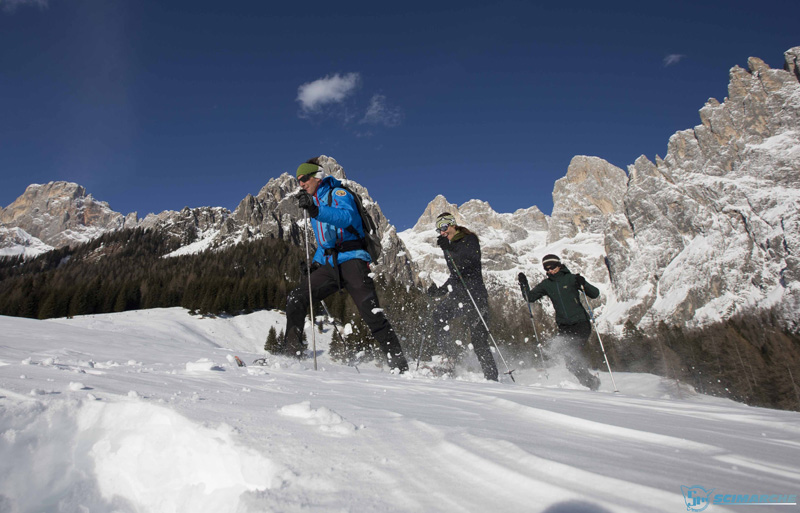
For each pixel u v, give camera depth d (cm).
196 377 198
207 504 77
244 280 6197
